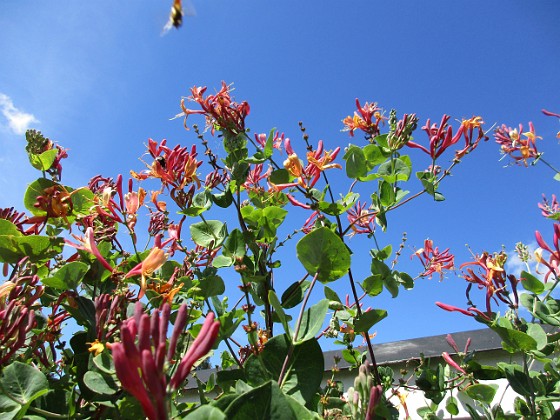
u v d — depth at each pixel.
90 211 0.40
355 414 0.23
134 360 0.17
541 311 0.39
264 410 0.20
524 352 0.36
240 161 0.44
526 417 0.42
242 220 0.44
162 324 0.18
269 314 0.41
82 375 0.32
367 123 0.50
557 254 0.40
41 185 0.41
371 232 0.49
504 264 0.38
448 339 0.49
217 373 0.36
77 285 0.35
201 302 0.39
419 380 0.47
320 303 0.31
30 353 0.35
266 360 0.30
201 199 0.44
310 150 0.43
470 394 0.41
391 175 0.45
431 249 0.57
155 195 0.42
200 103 0.46
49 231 0.43
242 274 0.40
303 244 0.32
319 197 0.46
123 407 0.30
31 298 0.31
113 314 0.30
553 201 0.52
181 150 0.42
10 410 0.28
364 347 0.57
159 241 0.37
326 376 0.70
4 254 0.36
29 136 0.42
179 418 0.30
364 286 0.41
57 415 0.29
